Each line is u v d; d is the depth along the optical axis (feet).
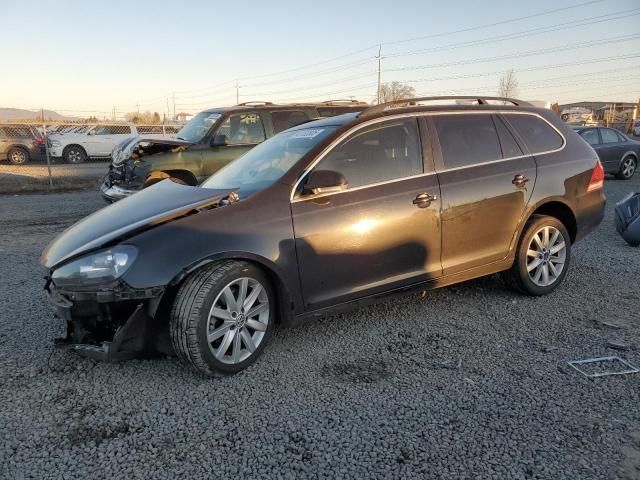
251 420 9.75
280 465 8.47
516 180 14.90
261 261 11.40
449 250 13.99
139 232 10.95
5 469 8.41
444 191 13.71
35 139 70.44
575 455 8.50
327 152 12.62
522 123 15.84
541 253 15.70
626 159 50.90
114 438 9.25
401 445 8.90
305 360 12.14
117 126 75.36
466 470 8.22
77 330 11.29
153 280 10.48
